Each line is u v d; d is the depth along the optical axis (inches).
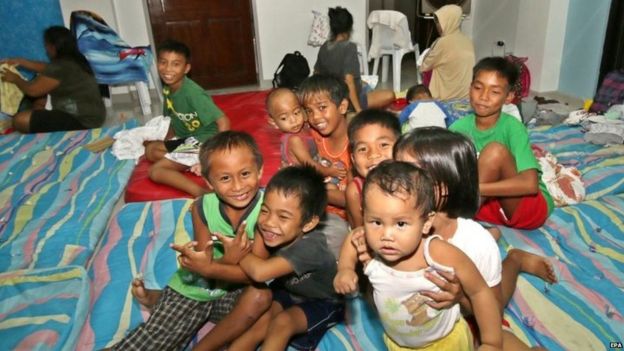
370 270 44.5
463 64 153.7
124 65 180.4
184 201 94.7
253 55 222.7
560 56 181.0
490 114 73.1
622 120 121.0
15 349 58.1
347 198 60.2
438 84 161.0
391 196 37.5
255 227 55.2
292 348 58.0
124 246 80.4
